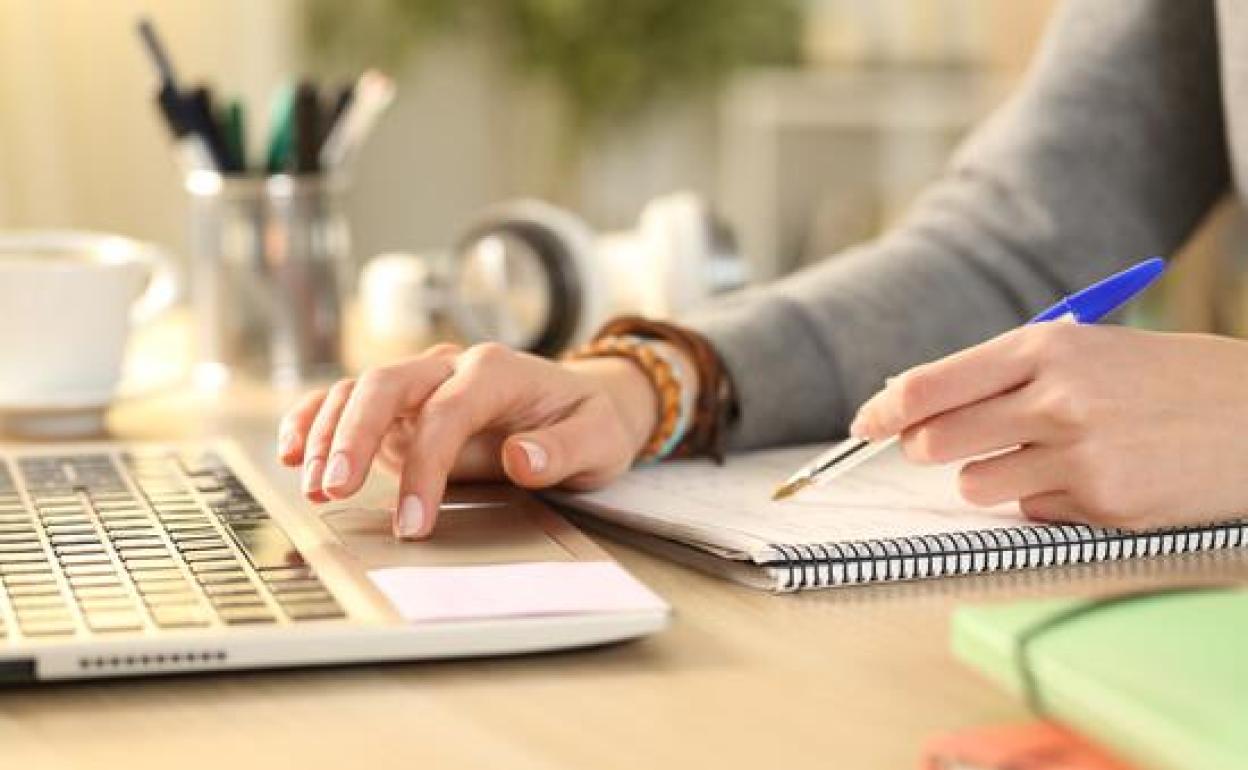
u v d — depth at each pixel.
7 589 0.71
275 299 1.40
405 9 3.80
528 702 0.64
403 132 4.11
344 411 0.86
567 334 1.48
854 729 0.61
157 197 3.11
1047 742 0.54
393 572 0.74
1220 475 0.83
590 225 4.32
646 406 1.00
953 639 0.60
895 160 4.20
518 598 0.70
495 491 0.93
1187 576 0.80
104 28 3.05
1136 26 1.25
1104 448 0.82
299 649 0.66
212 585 0.72
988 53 3.97
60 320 1.23
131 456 1.02
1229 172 1.29
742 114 4.26
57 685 0.66
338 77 3.79
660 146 4.36
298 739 0.60
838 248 4.11
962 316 1.16
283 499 0.90
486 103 4.20
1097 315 0.86
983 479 0.85
